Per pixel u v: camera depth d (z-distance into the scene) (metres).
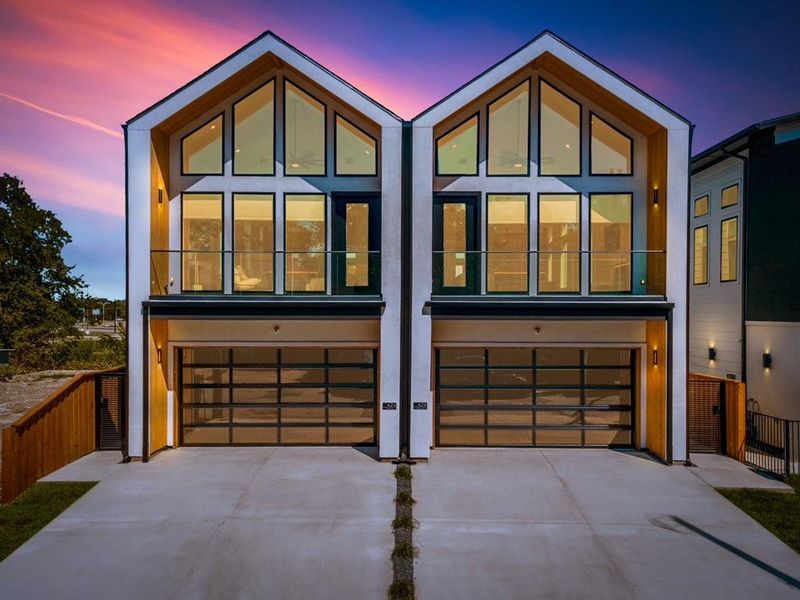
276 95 11.27
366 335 11.42
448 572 6.47
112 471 9.77
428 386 10.34
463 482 9.25
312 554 6.86
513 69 10.36
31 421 9.08
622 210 11.23
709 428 10.92
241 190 11.23
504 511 8.11
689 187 10.37
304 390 11.48
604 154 11.25
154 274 10.56
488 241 11.20
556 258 11.17
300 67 10.41
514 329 11.41
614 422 11.41
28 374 21.86
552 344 11.40
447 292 11.12
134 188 10.44
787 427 9.59
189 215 11.27
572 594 6.05
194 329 11.37
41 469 9.38
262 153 11.30
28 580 6.28
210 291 11.19
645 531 7.52
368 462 10.30
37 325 26.70
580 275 11.13
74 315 29.67
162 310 10.42
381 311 10.36
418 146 10.40
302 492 8.80
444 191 11.17
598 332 11.37
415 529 7.52
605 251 10.71
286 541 7.19
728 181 13.62
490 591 6.10
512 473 9.72
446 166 11.23
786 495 8.77
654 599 5.97
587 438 11.39
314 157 11.28
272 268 11.20
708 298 14.50
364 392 11.47
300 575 6.39
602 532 7.48
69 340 29.09
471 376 11.42
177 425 11.37
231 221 11.23
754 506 8.34
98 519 7.81
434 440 11.35
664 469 9.98
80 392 10.60
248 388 11.46
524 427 11.41
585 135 11.23
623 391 11.43
